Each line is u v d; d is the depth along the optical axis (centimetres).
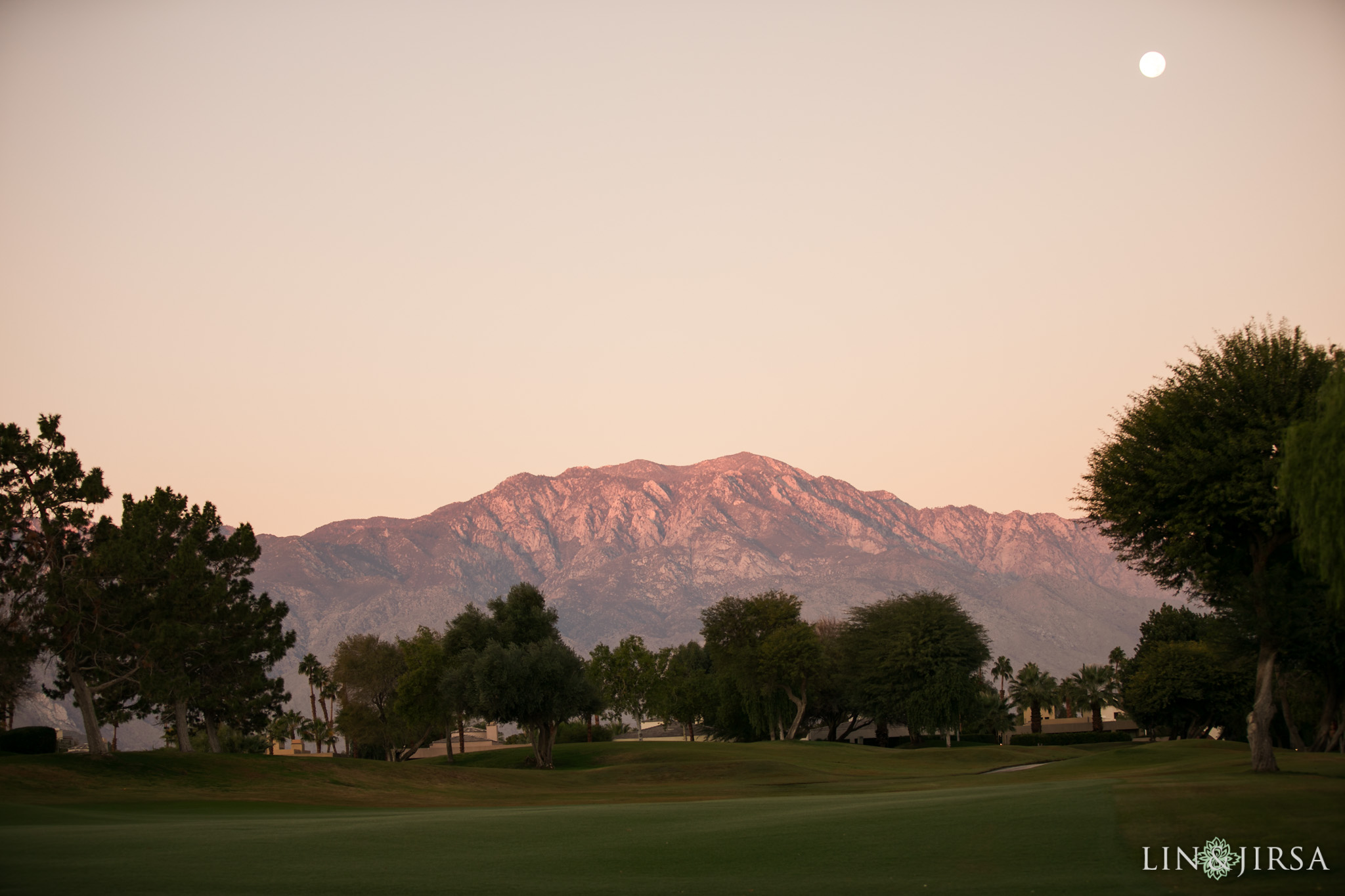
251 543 6266
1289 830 1659
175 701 4834
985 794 2686
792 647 9469
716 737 12700
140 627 4681
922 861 1602
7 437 4447
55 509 4575
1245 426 3297
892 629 9425
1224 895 1295
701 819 2384
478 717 7494
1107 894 1320
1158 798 2102
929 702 8831
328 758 5500
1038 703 12600
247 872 1638
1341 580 2270
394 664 9588
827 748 7788
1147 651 10138
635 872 1617
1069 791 2466
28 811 3017
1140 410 3609
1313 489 2312
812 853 1725
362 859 1788
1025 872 1481
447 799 4506
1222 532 3512
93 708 4588
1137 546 3869
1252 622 3209
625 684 12350
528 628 8300
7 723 6166
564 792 5116
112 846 1991
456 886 1495
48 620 4519
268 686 7144
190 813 3309
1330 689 4794
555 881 1539
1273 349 3350
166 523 5669
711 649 10969
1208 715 8894
